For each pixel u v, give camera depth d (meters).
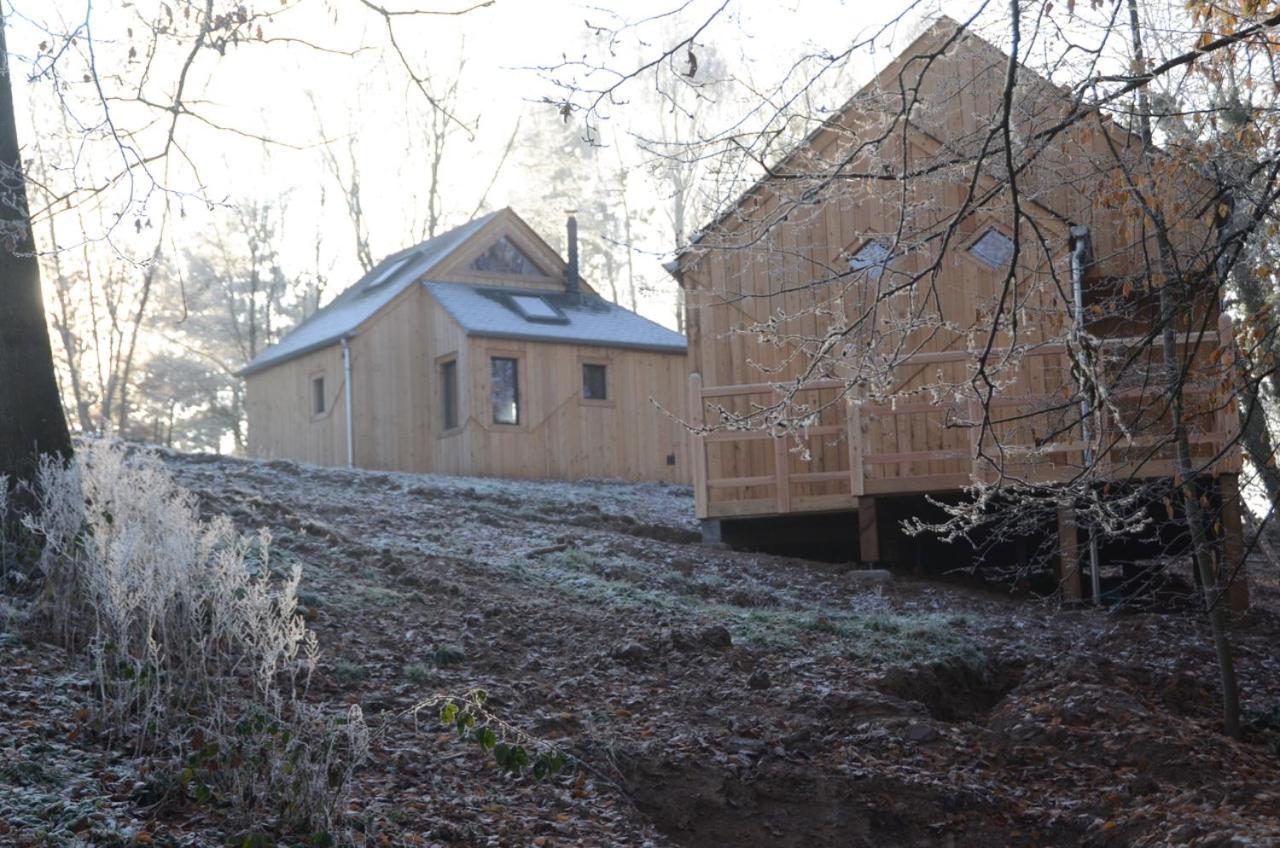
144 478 11.68
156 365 48.66
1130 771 10.37
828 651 12.41
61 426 11.69
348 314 32.34
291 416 32.91
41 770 7.34
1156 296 11.63
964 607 15.39
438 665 10.87
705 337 18.50
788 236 17.36
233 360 51.41
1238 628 14.94
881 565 17.78
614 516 20.06
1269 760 10.95
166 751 7.94
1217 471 14.45
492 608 12.41
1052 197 13.95
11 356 11.48
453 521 17.64
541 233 49.00
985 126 9.59
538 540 16.69
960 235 16.08
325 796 7.29
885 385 8.60
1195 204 9.47
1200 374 10.27
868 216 17.17
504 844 7.77
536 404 29.61
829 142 14.95
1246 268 11.86
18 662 8.99
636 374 31.23
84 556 9.98
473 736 9.32
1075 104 7.49
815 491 17.83
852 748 10.19
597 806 8.68
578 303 33.06
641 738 9.86
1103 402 8.03
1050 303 12.19
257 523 14.39
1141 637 14.23
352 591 12.27
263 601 8.73
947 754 10.42
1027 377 15.43
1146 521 9.95
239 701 8.84
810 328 17.84
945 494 17.00
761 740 10.11
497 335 29.00
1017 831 9.41
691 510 23.38
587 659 11.55
